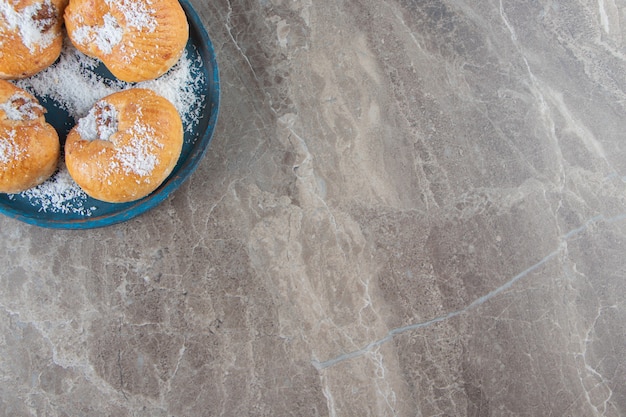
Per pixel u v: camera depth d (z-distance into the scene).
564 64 0.55
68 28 0.47
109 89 0.49
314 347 0.53
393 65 0.54
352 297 0.53
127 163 0.46
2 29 0.46
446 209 0.54
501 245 0.54
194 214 0.52
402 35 0.54
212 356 0.52
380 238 0.54
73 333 0.51
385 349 0.53
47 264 0.51
